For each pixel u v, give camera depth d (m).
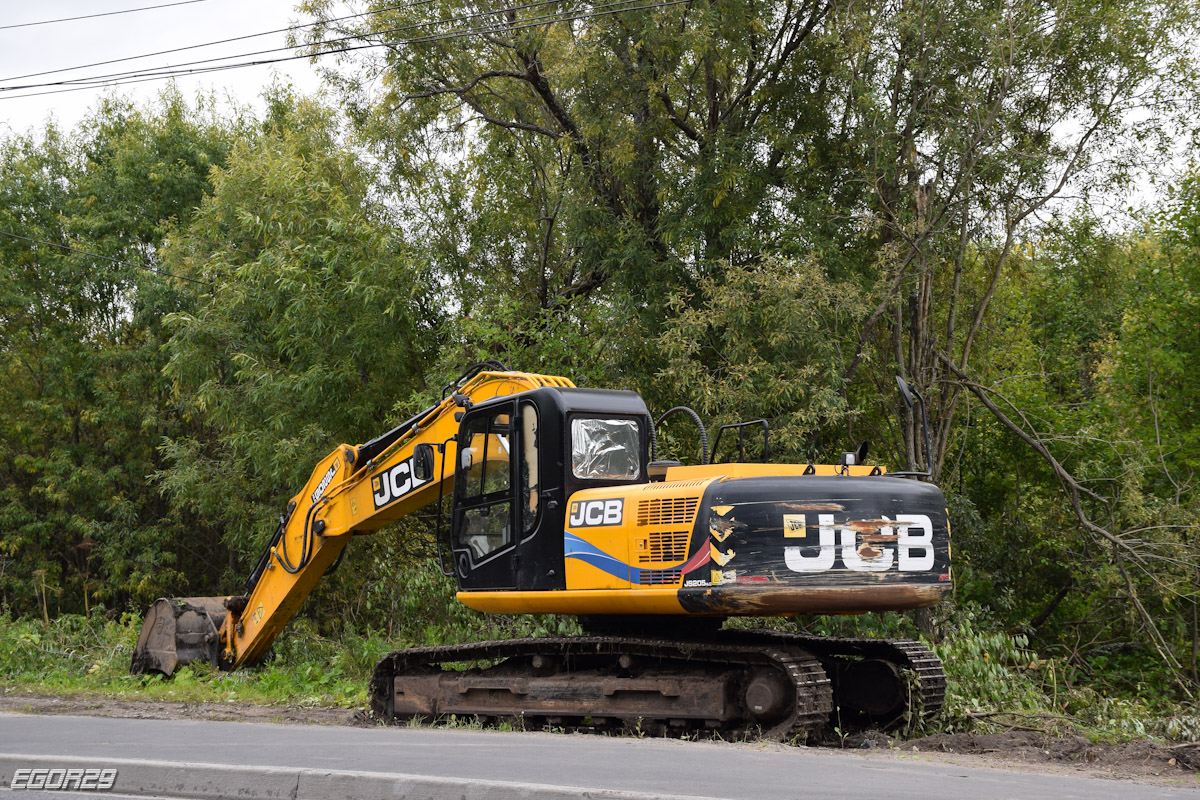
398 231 20.02
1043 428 19.30
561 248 22.25
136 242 28.00
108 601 28.09
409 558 16.69
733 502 7.84
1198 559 15.95
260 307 19.64
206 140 28.61
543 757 6.43
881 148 16.44
